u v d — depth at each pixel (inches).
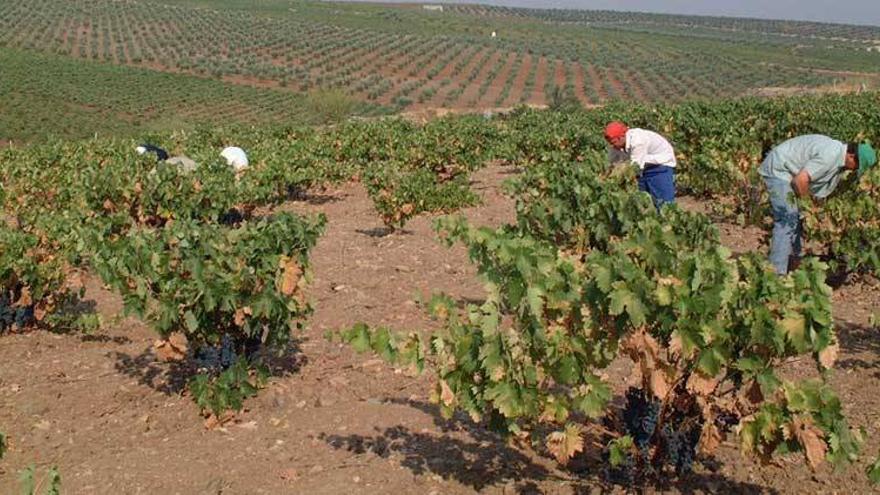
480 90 3467.0
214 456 215.2
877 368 258.8
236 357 245.4
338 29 5551.2
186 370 275.4
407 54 4598.9
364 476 200.8
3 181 594.2
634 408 179.0
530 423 178.7
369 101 3129.9
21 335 311.4
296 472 203.5
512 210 571.8
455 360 169.2
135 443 224.7
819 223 337.1
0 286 303.7
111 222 422.9
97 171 535.2
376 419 233.5
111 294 382.9
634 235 181.9
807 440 154.0
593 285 161.3
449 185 570.3
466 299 346.9
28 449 220.7
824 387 159.3
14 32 4168.3
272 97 3085.6
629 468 183.2
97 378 268.4
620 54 5413.4
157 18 5295.3
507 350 163.0
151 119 2564.0
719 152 537.0
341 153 837.8
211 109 2795.3
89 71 3216.0
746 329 158.1
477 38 5757.9
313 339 299.3
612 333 164.7
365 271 396.8
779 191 303.4
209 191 510.3
